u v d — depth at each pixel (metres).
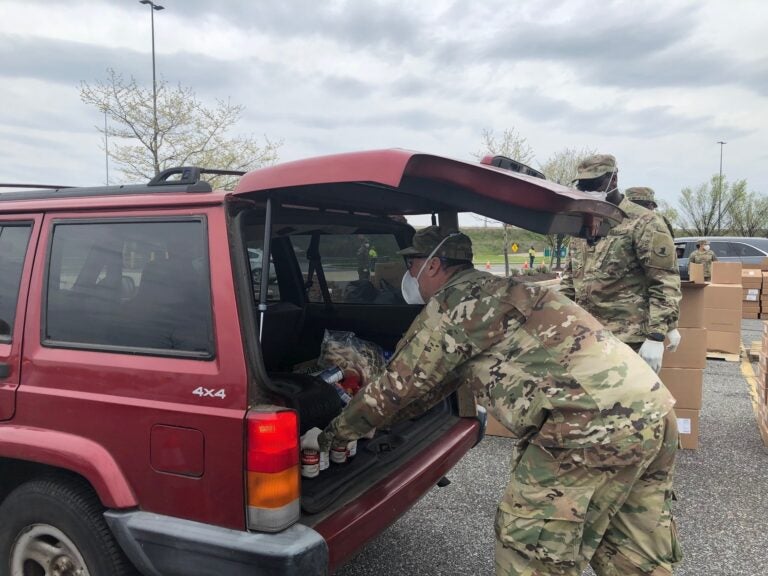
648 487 2.25
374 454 2.65
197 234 2.20
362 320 3.61
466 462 4.53
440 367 2.16
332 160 1.89
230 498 2.01
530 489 2.11
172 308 2.20
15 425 2.39
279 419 1.99
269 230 2.10
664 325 3.81
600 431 2.01
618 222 2.46
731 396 6.40
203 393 2.07
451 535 3.43
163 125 16.56
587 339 2.10
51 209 2.52
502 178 1.86
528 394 2.08
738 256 14.57
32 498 2.34
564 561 2.06
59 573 2.39
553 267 19.86
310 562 1.94
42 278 2.46
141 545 2.11
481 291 2.16
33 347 2.41
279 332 3.29
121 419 2.18
